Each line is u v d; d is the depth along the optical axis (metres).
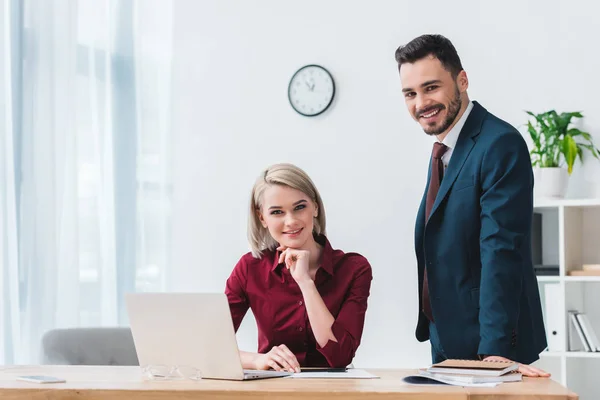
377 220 4.64
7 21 4.33
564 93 4.33
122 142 4.88
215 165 4.93
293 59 4.83
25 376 2.08
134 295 2.09
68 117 4.57
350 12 4.74
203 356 2.02
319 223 2.61
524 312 2.39
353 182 4.69
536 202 4.03
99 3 4.82
